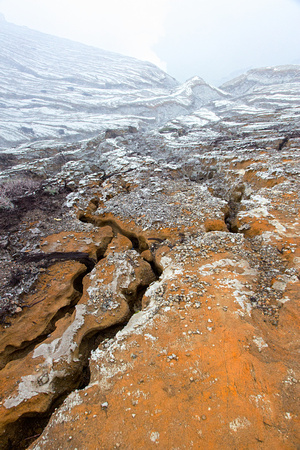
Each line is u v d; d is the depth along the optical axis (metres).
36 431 3.78
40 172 13.59
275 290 4.44
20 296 5.30
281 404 2.86
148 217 7.70
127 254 6.41
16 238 7.25
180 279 4.99
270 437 2.62
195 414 2.87
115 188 10.70
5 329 4.74
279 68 41.59
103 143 19.34
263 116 20.14
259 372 3.18
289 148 11.93
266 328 3.77
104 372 3.54
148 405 3.03
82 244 6.96
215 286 4.67
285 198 7.45
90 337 4.81
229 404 2.92
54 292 5.46
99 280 5.56
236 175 10.44
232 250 5.71
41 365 4.11
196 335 3.77
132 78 52.81
